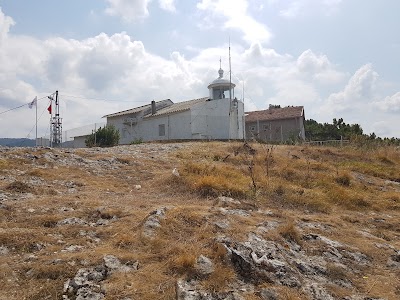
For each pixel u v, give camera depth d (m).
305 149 17.88
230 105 31.72
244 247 5.23
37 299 3.98
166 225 5.90
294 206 8.56
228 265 4.77
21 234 5.30
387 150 18.80
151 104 35.00
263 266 4.80
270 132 40.53
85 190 8.77
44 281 4.28
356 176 13.14
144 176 10.84
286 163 13.19
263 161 13.42
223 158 14.19
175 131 31.28
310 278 4.88
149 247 5.23
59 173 10.07
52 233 5.59
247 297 4.14
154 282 4.32
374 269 5.46
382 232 7.26
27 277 4.33
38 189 8.21
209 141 23.61
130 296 4.03
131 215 6.50
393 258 5.86
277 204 8.48
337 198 9.52
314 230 6.73
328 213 8.44
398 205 9.67
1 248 4.94
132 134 35.59
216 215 6.57
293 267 5.01
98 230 5.80
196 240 5.46
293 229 6.17
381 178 13.87
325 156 16.88
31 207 6.68
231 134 31.52
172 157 13.81
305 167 13.08
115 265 4.64
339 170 13.18
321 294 4.46
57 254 4.88
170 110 32.47
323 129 39.62
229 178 10.05
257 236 5.79
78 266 4.59
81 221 6.23
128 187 9.54
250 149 16.17
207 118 30.89
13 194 7.67
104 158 12.38
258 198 8.59
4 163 10.14
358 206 9.38
